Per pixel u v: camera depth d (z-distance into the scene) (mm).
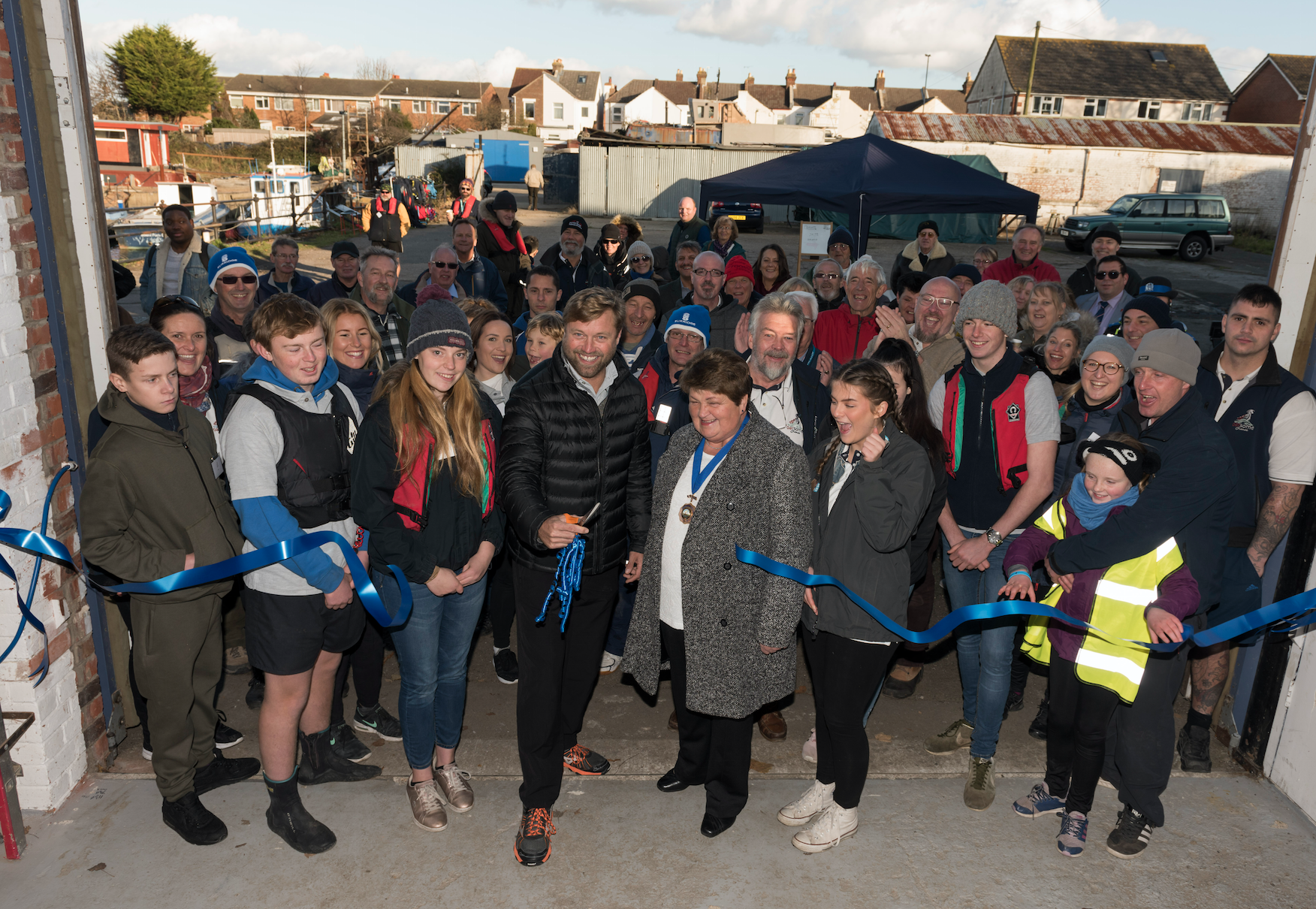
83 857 2764
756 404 3342
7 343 2689
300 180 24609
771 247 7195
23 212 2764
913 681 4008
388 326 4723
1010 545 3188
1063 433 3494
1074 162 28359
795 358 3449
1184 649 2760
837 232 7836
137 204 22047
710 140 37062
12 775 2715
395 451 2590
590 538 2842
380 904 2598
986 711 3088
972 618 2736
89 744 3158
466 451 2691
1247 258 25328
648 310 4199
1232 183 28797
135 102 54469
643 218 31828
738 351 3852
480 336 3619
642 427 2951
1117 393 3414
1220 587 2822
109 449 2568
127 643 3307
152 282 6672
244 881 2678
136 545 2602
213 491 2795
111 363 2551
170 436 2646
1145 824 2855
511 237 7758
